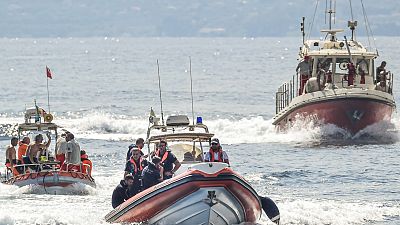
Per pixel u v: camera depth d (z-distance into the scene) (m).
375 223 57.44
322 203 63.03
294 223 56.72
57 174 65.56
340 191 69.31
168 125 60.31
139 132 113.94
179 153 59.06
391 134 99.75
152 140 59.41
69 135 67.44
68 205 60.72
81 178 66.19
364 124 98.81
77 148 67.19
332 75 100.44
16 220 55.94
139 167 56.75
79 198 63.53
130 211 54.12
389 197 66.62
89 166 68.62
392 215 59.59
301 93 102.62
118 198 56.88
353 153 89.75
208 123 115.56
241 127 113.06
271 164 83.44
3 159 86.00
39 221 55.75
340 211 60.38
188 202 51.97
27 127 70.19
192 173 51.53
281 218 57.62
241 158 87.75
